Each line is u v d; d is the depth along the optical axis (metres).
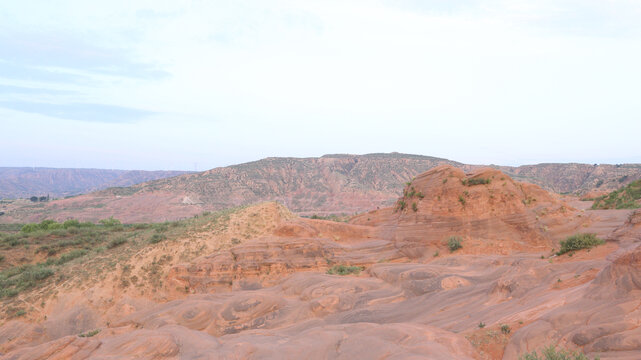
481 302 18.50
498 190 33.97
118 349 15.72
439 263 28.11
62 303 30.33
